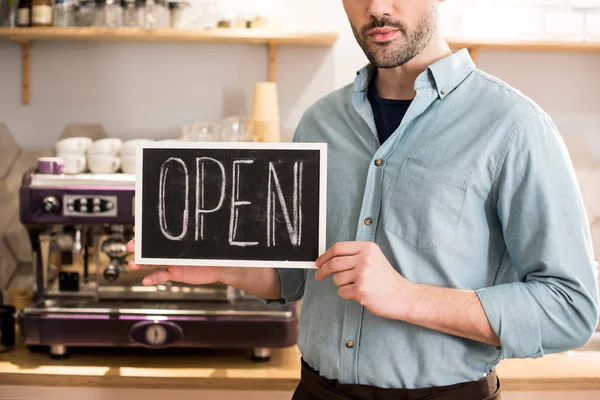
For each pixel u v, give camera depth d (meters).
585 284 1.24
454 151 1.30
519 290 1.23
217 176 1.30
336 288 1.40
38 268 2.28
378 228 1.36
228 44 2.63
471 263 1.29
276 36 2.41
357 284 1.21
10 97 2.63
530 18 2.47
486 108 1.31
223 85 2.64
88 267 2.28
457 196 1.29
